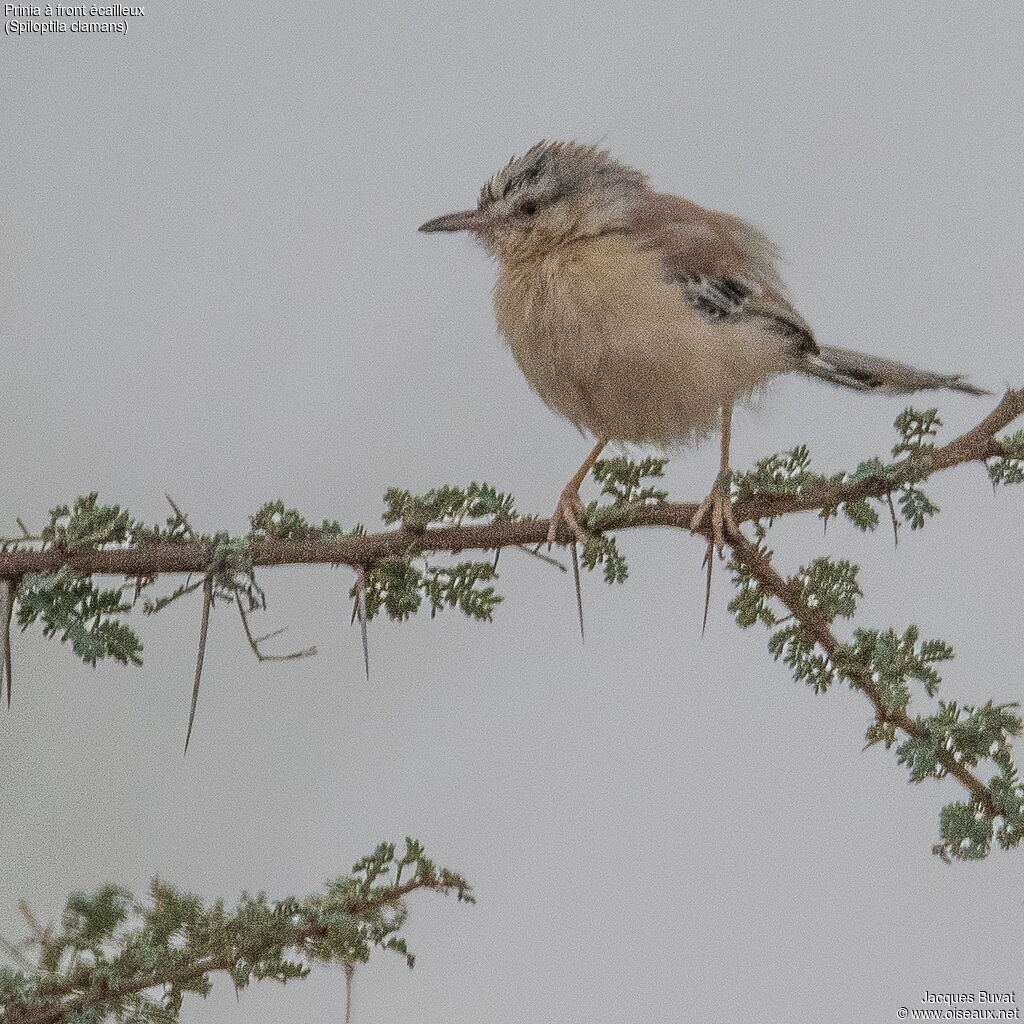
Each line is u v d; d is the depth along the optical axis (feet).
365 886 21.16
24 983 19.92
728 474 27.50
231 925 20.36
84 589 23.18
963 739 25.18
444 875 21.27
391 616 25.36
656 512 27.45
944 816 25.14
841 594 26.71
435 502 25.88
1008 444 27.04
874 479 27.20
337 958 20.49
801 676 26.89
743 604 27.17
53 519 23.76
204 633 23.04
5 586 22.80
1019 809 24.93
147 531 23.63
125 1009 19.90
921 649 25.80
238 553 23.44
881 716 25.84
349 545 24.64
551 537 26.68
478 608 24.99
